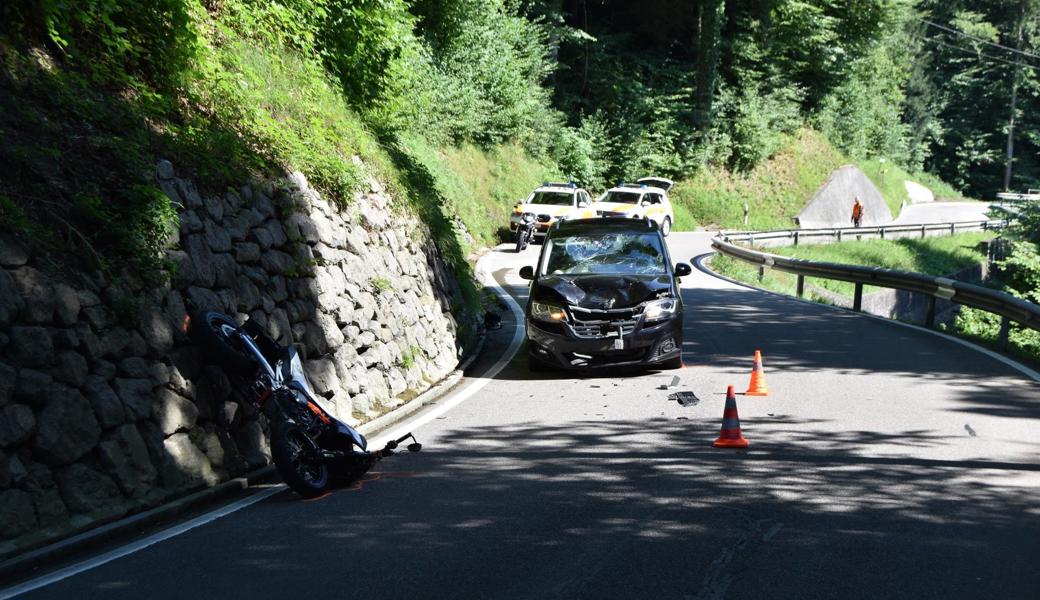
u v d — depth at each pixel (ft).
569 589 15.76
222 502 21.57
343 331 31.42
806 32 197.67
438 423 30.09
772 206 186.91
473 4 121.80
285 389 22.22
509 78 131.34
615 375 38.99
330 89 44.80
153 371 21.85
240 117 31.99
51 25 24.95
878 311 108.78
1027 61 289.12
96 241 22.06
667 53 184.24
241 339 22.90
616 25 181.37
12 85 23.75
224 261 26.04
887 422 29.22
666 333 38.34
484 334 50.31
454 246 49.80
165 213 23.43
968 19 292.81
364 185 37.99
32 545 17.12
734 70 190.70
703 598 15.34
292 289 29.04
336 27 50.49
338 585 15.97
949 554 17.37
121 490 19.70
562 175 148.36
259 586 15.90
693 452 25.88
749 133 185.57
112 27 27.43
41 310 19.31
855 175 206.28
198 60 31.96
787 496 21.35
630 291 38.52
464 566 16.92
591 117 163.32
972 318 95.35
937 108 293.02
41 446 18.29
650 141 171.94
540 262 42.09
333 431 22.45
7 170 21.17
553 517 19.95
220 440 23.47
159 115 28.14
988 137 299.79
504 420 30.48
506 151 132.16
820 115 214.69
